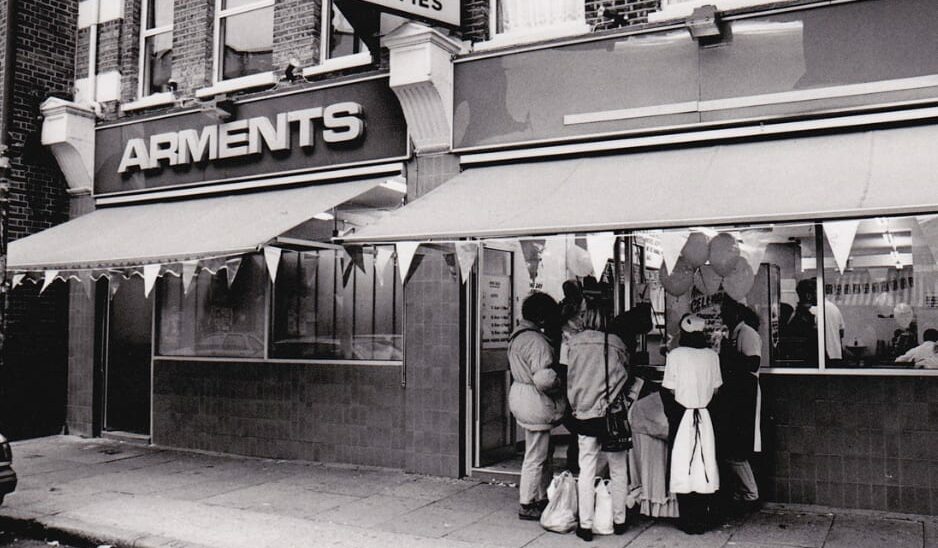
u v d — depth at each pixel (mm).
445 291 8094
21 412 10453
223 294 9766
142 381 10469
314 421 8922
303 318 9219
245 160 9227
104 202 10398
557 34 7531
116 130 10305
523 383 6445
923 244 6500
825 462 6602
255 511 6859
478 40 8016
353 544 5891
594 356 5938
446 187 7363
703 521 6027
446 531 6199
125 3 10875
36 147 10547
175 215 9234
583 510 5930
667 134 6855
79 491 7668
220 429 9578
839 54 6238
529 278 8867
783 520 6312
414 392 8227
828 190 5316
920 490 6316
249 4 9938
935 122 5988
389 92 8281
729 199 5598
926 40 5977
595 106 7148
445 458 8062
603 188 6457
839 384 6578
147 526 6422
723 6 6680
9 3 8211
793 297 6859
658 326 7609
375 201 8727
